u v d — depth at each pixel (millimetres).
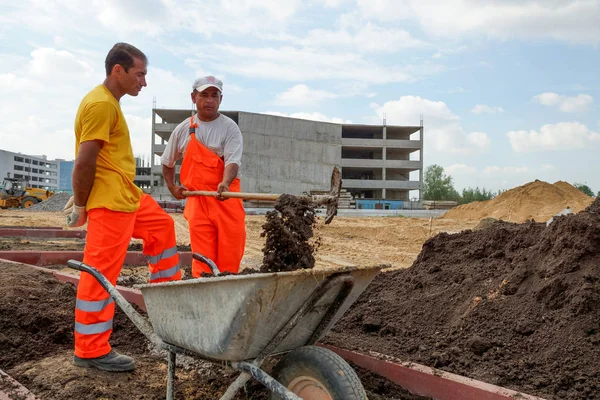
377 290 6098
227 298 2527
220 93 4957
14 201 38562
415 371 3754
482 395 3389
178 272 4480
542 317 4254
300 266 3258
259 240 15352
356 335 4910
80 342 3775
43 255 8805
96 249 3709
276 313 2619
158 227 4277
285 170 61750
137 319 3242
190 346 2867
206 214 4855
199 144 4895
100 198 3701
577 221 4602
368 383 3797
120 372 3855
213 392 3645
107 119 3619
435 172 87750
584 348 3801
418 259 6469
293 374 2795
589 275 4230
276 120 61562
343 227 19609
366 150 68250
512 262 5148
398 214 37625
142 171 74750
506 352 4059
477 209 33062
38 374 3764
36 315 4695
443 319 4953
